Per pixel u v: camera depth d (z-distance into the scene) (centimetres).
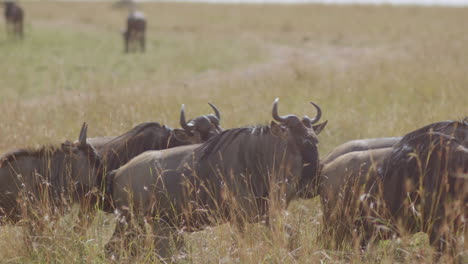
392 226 2089
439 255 1984
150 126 2500
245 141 2203
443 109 3903
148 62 9769
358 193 2130
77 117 3841
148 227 2111
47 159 2298
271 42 12306
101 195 2223
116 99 4597
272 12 18125
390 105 4453
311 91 5100
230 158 2191
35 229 2228
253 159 2191
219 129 2497
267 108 4459
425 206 2027
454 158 1995
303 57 9650
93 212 2345
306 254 2000
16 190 2270
